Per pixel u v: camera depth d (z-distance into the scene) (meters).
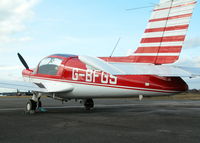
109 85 7.72
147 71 6.45
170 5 7.19
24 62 10.60
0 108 10.45
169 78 7.16
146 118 6.83
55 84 8.74
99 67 6.56
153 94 7.31
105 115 7.65
